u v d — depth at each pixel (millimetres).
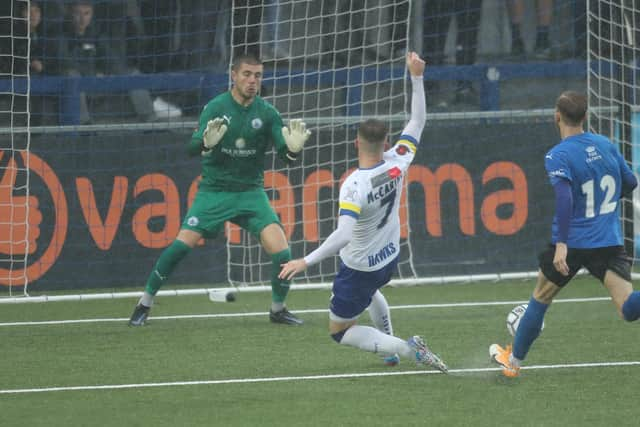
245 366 19562
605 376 18156
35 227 30125
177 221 30781
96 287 30469
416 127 17938
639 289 28672
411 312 25875
